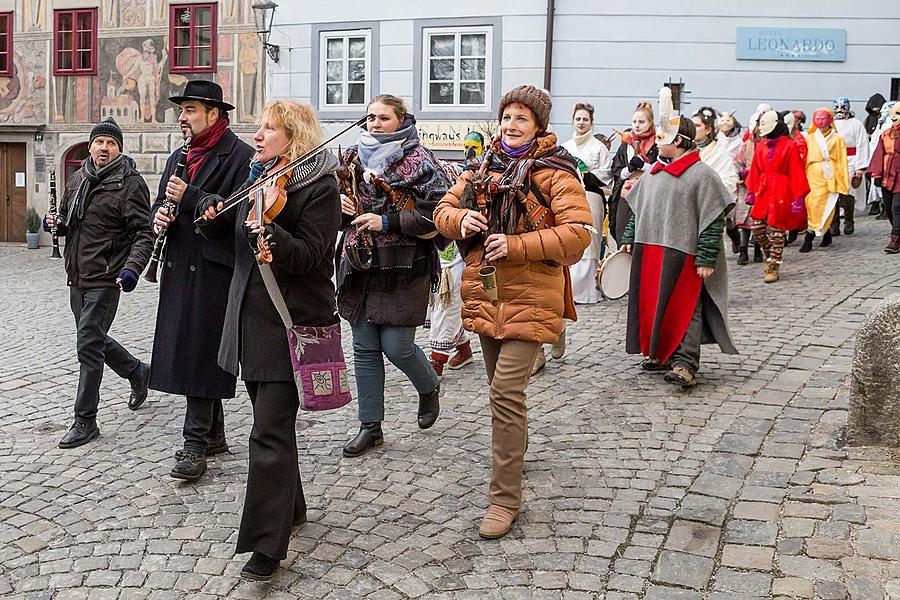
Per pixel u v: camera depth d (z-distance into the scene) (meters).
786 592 3.75
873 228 14.46
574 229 4.34
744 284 10.38
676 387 6.60
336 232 4.24
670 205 6.57
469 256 4.61
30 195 22.80
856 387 5.16
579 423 5.96
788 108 16.12
